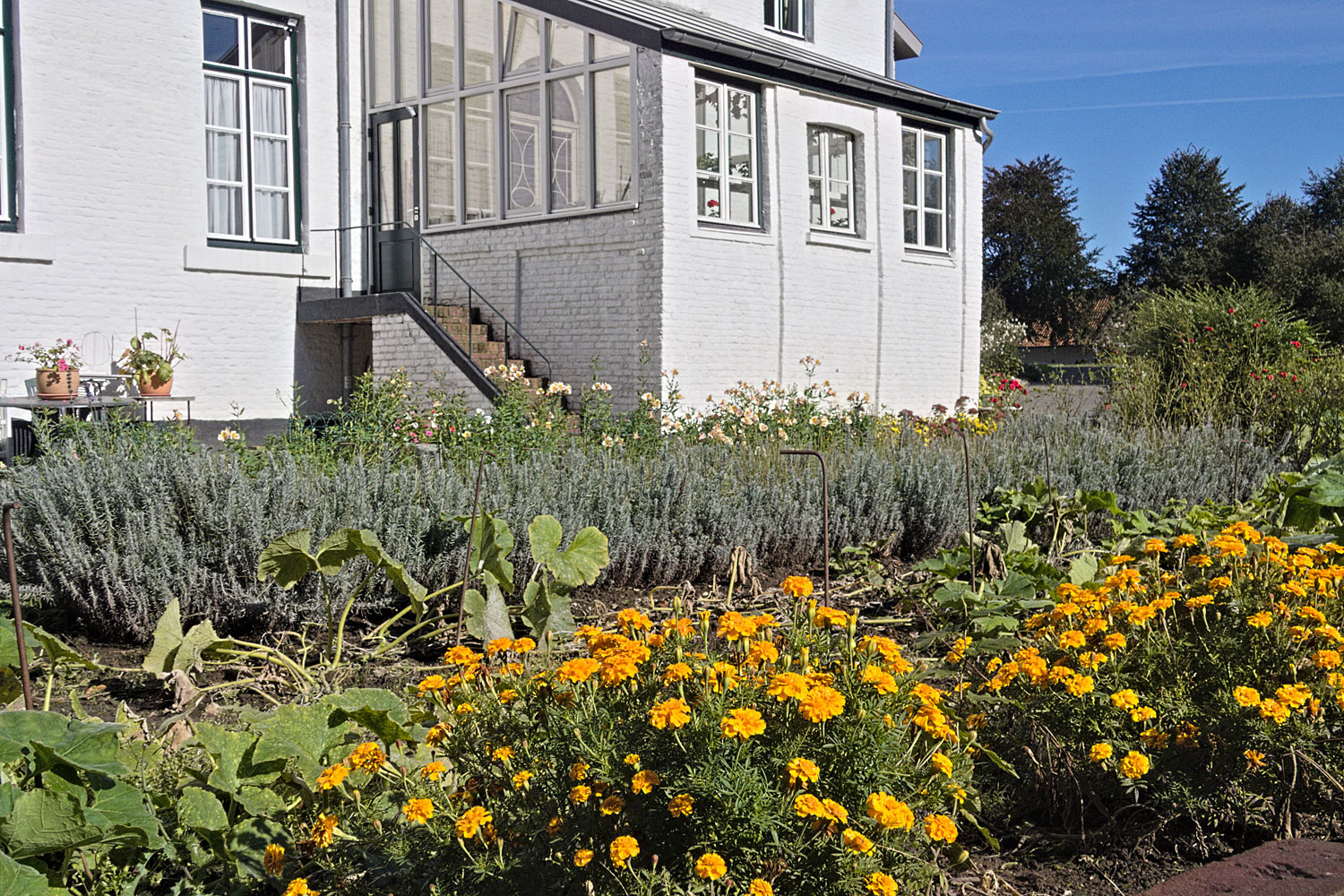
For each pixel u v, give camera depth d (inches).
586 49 496.1
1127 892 122.3
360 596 224.5
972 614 191.0
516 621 227.1
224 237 505.4
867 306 573.9
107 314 467.2
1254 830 134.0
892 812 96.1
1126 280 2492.6
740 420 425.7
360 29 569.3
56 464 235.1
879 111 576.7
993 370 1293.1
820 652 122.7
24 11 440.8
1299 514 253.0
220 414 503.8
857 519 298.8
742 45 490.6
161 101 478.0
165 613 184.4
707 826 98.7
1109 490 340.8
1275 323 537.6
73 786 106.0
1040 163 2375.7
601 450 318.0
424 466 266.1
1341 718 138.4
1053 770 136.4
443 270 556.4
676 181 477.7
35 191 446.3
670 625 117.6
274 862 106.3
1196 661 143.0
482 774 109.7
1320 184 2239.2
